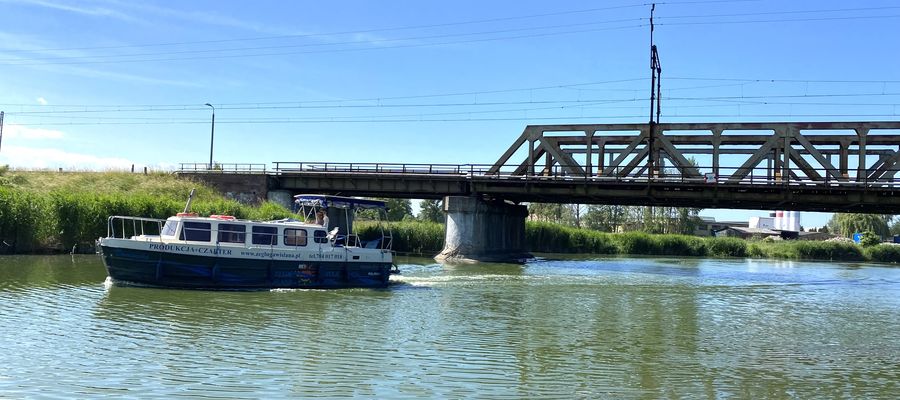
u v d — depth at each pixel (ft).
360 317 68.18
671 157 156.46
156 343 52.80
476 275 122.52
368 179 181.47
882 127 144.46
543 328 65.67
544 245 240.32
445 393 41.57
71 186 193.06
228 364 46.91
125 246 80.33
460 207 168.35
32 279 87.61
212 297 77.15
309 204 97.81
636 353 55.11
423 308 76.07
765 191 145.89
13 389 39.52
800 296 104.88
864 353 57.82
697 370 49.70
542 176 163.22
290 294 82.99
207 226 84.89
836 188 138.62
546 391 42.73
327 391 41.14
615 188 156.76
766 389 45.01
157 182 198.59
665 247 259.60
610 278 126.31
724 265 192.75
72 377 42.50
